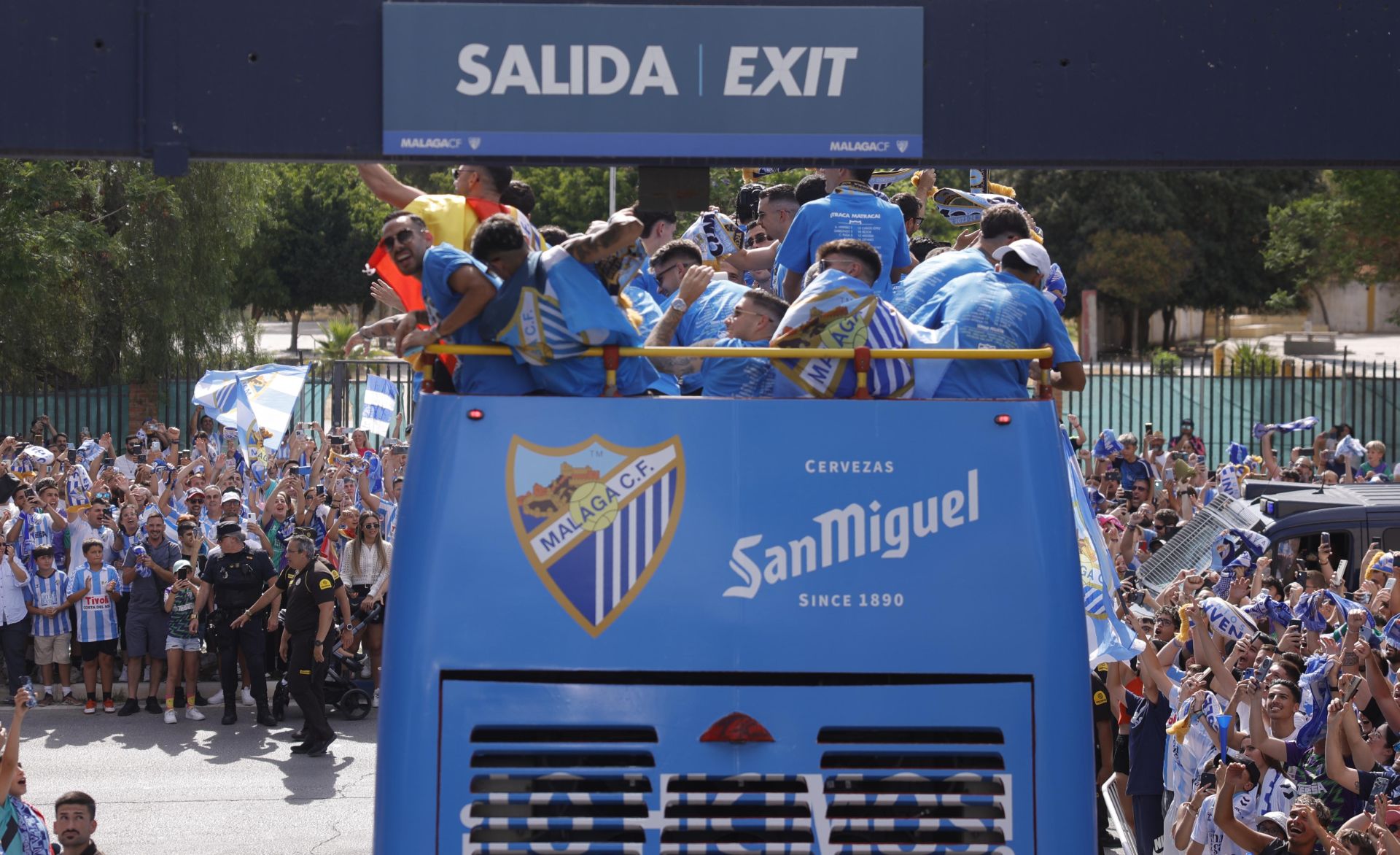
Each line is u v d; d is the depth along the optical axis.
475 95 6.05
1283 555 17.30
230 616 18.38
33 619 19.42
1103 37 6.13
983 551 5.85
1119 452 24.42
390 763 5.77
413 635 5.78
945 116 6.10
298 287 67.69
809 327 6.16
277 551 20.03
